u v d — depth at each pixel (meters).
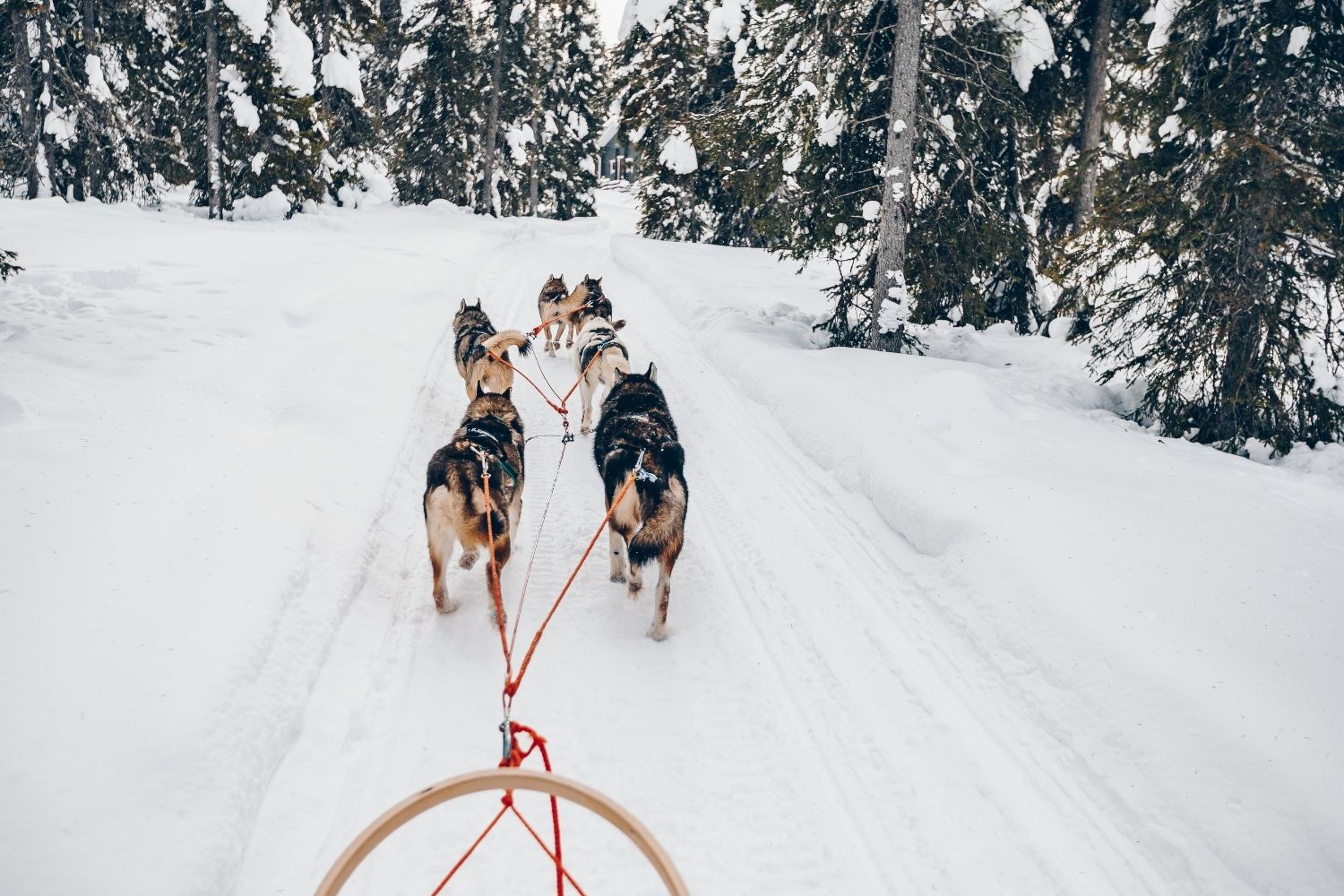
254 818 3.71
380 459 7.46
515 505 6.42
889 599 5.89
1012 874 3.66
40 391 6.94
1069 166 13.84
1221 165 9.44
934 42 11.64
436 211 33.91
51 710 3.62
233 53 25.34
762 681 5.09
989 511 6.27
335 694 4.66
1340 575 5.46
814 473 8.13
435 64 35.22
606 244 29.16
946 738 4.50
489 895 3.56
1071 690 4.57
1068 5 15.27
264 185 26.23
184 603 4.55
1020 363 12.88
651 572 6.37
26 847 3.03
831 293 13.05
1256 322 9.72
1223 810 3.66
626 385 7.52
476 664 5.15
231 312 10.86
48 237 16.81
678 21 29.08
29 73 23.91
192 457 6.28
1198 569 5.42
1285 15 9.30
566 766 4.34
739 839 3.92
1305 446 9.48
